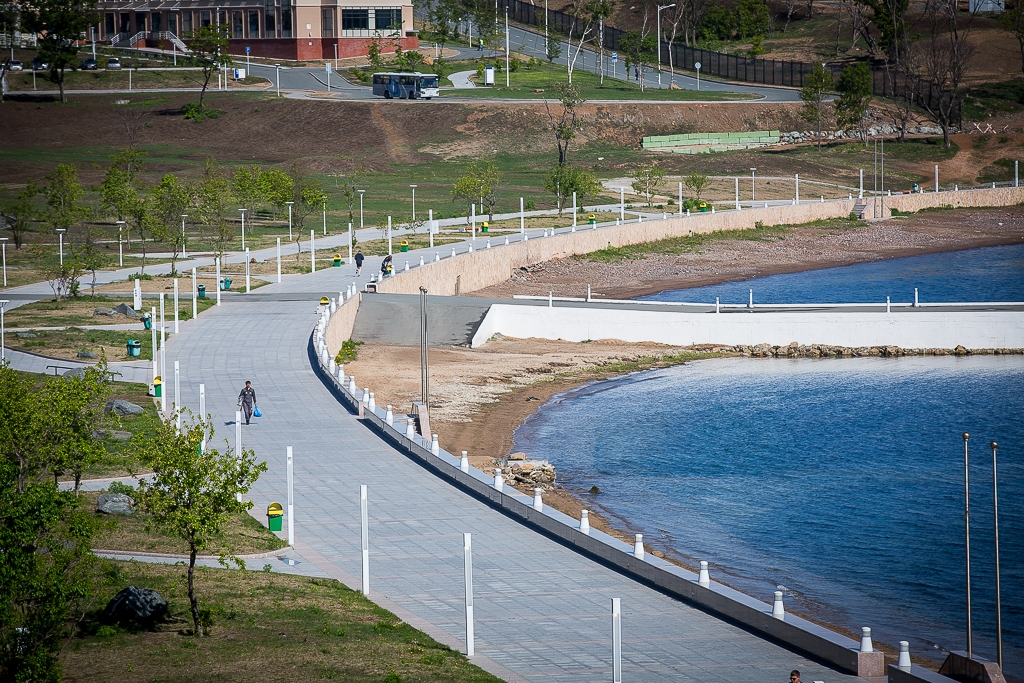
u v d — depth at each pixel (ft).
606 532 171.83
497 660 113.09
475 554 146.61
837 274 422.00
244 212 419.33
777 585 151.33
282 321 285.02
